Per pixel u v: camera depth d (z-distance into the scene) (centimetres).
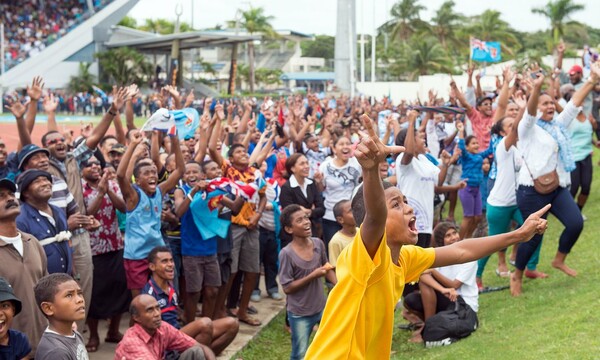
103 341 855
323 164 1026
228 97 5194
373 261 348
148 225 788
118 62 5934
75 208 764
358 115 1780
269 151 1083
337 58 4431
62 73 5919
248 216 912
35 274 619
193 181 888
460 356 693
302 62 10788
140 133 787
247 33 7338
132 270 779
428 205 892
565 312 744
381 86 4700
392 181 983
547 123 846
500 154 916
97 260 820
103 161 937
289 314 741
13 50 5809
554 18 6788
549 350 639
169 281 722
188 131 866
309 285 736
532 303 813
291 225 739
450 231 816
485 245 407
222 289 901
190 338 657
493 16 7425
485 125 1271
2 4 5972
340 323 358
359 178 1020
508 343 694
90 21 6044
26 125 899
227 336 734
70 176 805
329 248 808
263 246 1017
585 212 1261
